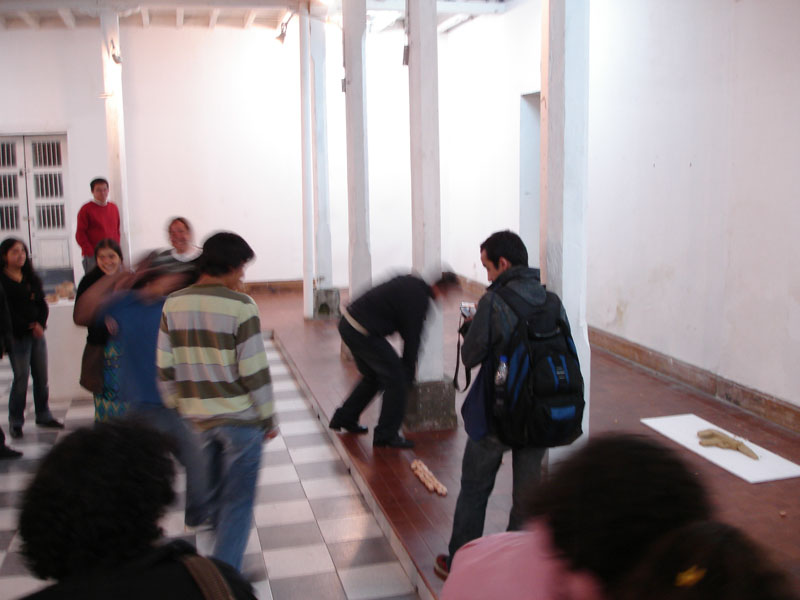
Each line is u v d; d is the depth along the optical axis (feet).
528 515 4.00
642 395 19.11
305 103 29.30
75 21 33.53
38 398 18.35
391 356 15.03
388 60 36.70
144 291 12.21
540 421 9.34
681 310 20.13
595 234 24.30
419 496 13.34
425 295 14.66
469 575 4.56
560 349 9.53
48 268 35.65
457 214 37.60
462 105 36.17
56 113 34.09
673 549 3.14
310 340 26.53
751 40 16.98
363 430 16.63
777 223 16.48
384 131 37.17
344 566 11.92
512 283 9.82
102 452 4.20
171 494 4.40
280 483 15.25
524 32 29.14
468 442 10.23
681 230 19.99
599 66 23.49
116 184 26.73
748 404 17.60
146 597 3.86
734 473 13.91
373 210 37.52
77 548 4.00
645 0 20.98
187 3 26.86
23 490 4.22
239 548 10.18
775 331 16.70
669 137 20.30
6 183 34.91
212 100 35.27
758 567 3.00
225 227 36.24
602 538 3.51
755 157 17.06
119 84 26.50
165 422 11.97
